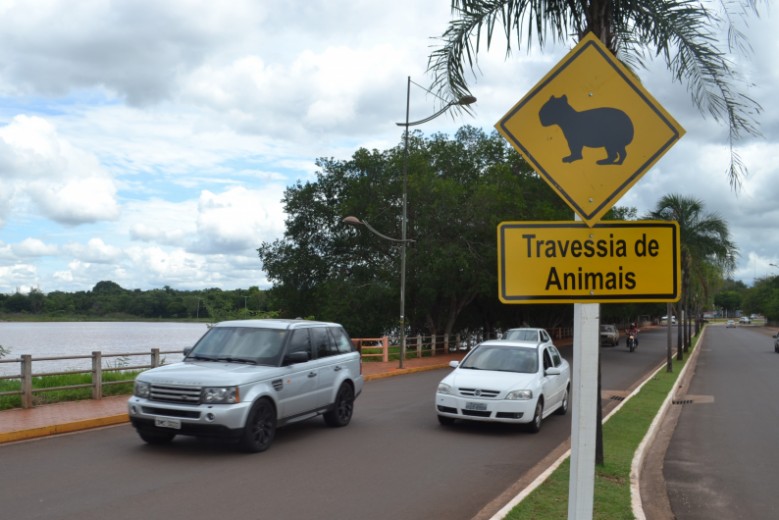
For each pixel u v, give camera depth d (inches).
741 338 2642.7
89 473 301.7
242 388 342.0
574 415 143.9
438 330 1605.6
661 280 141.3
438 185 1299.2
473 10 283.7
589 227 142.9
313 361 413.4
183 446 366.6
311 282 1581.0
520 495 263.1
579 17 290.0
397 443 392.2
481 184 1359.5
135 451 350.6
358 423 466.0
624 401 606.9
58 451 348.8
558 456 361.7
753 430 489.1
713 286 1560.0
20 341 1400.1
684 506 284.5
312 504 259.0
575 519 142.3
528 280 142.9
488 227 1334.9
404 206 1011.9
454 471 322.3
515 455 363.9
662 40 265.4
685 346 1584.6
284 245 1598.2
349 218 936.9
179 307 3011.8
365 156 1437.0
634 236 141.9
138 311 2989.7
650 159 143.2
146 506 251.3
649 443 414.3
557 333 2385.6
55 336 1720.0
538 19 284.2
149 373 357.1
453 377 457.1
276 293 1605.6
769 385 849.5
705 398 700.0
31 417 426.0
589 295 142.2
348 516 244.4
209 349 395.9
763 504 287.3
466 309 1862.7
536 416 438.6
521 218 1360.7
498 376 452.4
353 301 1412.4
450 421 462.9
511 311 1889.8
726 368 1154.0
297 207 1576.0
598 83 145.3
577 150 144.6
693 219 1147.9
